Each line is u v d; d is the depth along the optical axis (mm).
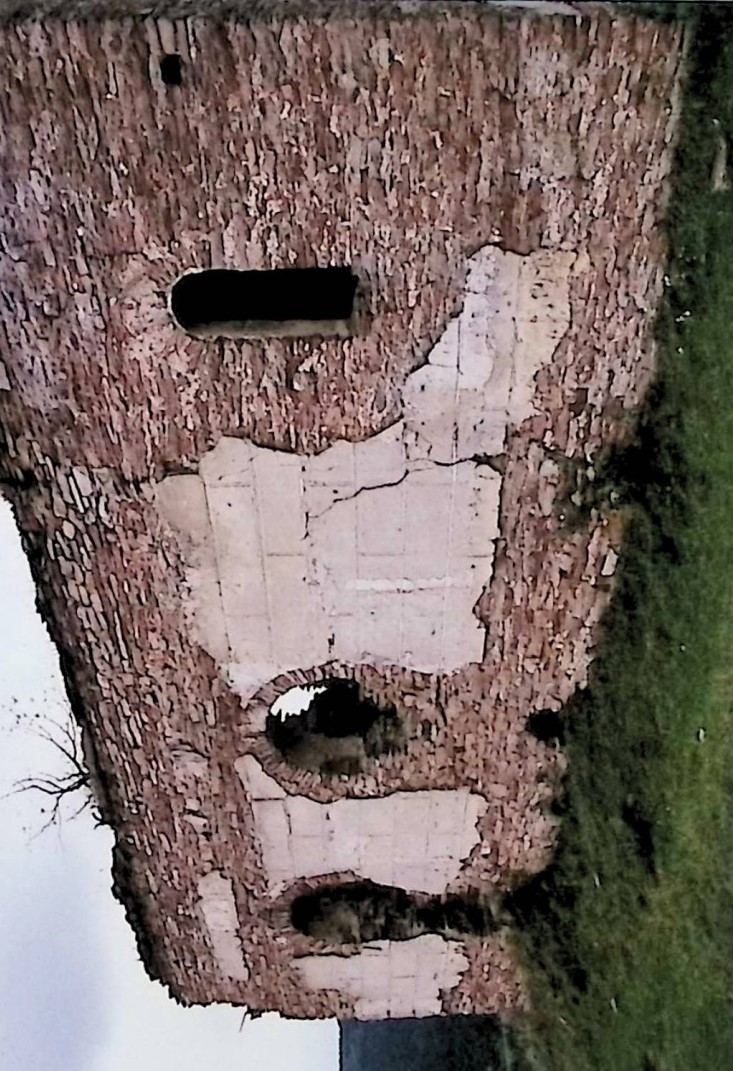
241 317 4922
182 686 5898
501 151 4441
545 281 4785
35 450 5098
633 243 4730
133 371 4867
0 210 4430
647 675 5848
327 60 4164
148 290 4672
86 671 5855
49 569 5480
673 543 5504
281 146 4359
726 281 4871
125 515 5289
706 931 5996
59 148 4301
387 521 5375
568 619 5797
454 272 4727
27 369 4844
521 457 5250
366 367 4930
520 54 4211
